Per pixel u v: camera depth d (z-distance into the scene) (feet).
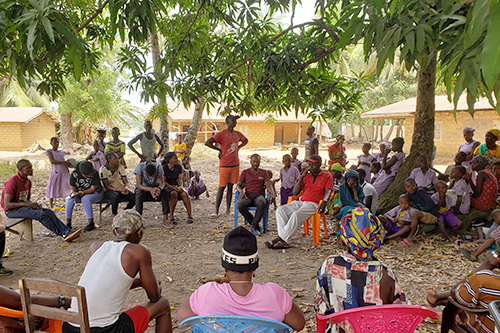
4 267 15.75
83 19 17.44
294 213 18.45
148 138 28.58
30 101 108.47
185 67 21.77
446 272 15.28
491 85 3.99
